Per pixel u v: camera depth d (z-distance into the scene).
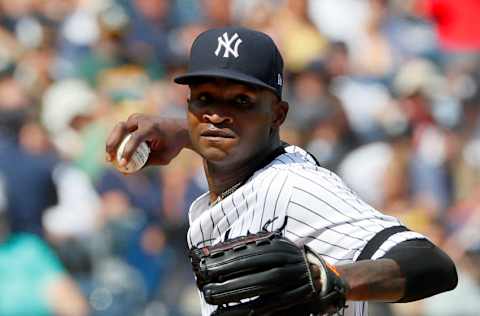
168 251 30.61
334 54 38.56
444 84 38.66
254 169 11.14
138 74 34.50
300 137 34.78
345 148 34.94
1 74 30.22
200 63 10.83
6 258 27.48
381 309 29.33
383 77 38.91
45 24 35.00
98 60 34.38
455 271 9.87
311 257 9.38
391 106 37.16
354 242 10.16
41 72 32.94
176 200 31.05
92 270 28.94
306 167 10.93
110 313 28.59
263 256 9.32
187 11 38.38
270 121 11.04
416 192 34.50
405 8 41.53
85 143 30.86
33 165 28.89
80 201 29.48
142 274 29.88
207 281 9.49
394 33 40.47
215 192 11.56
